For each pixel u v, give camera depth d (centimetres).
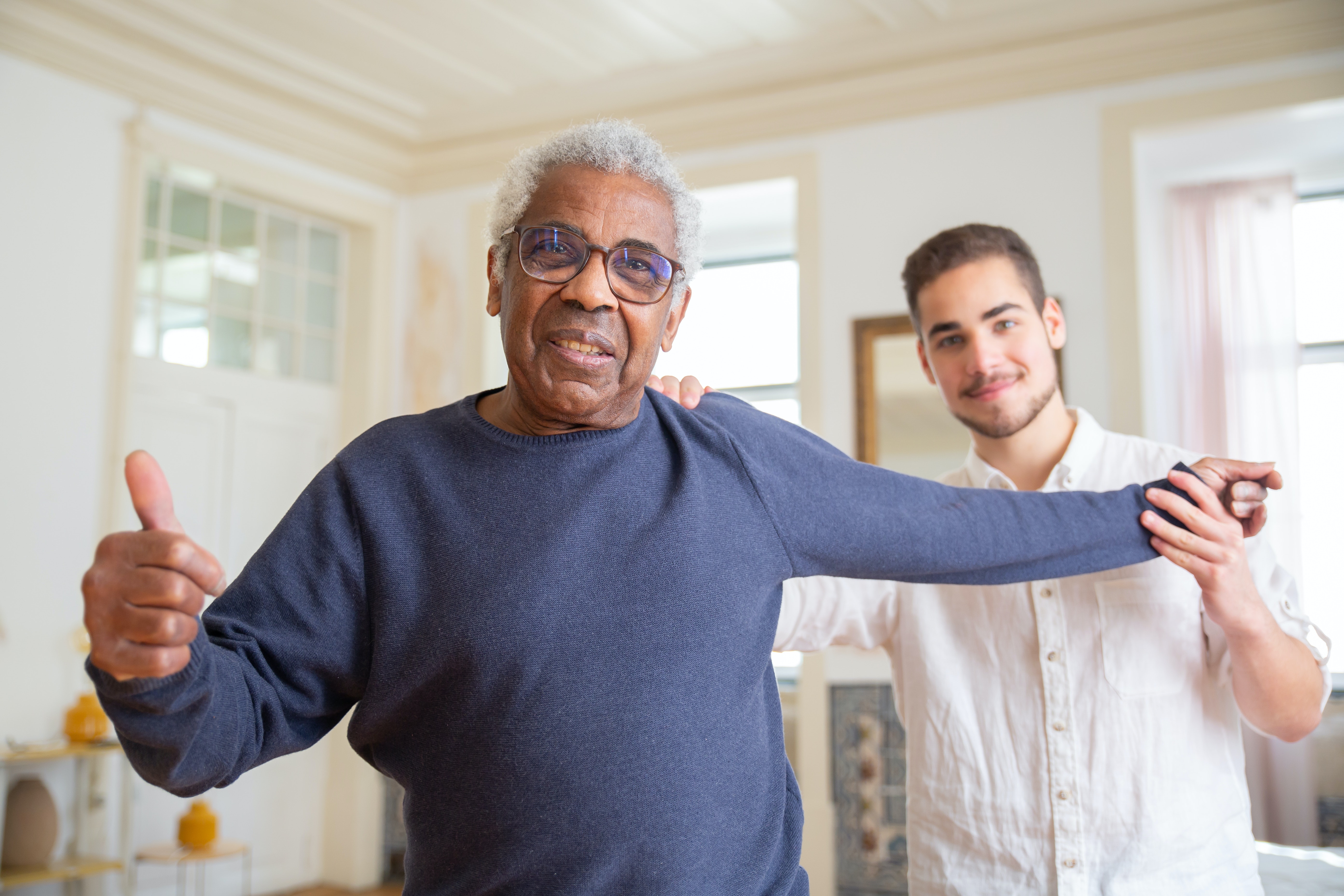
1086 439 172
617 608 115
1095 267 460
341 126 567
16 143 446
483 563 116
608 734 112
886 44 481
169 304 516
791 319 666
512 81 534
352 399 596
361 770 576
